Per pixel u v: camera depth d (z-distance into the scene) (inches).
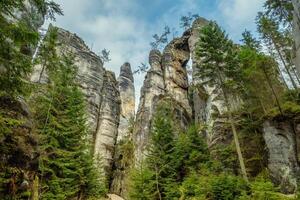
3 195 541.6
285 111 1159.0
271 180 1052.5
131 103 2829.7
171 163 1294.3
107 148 2122.3
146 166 1360.7
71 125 1172.5
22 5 494.0
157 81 2449.6
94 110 2210.9
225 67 1289.4
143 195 1219.2
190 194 1050.1
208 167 1194.6
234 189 892.0
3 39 431.8
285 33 1581.0
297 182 956.0
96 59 2507.4
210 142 1518.2
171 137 1402.6
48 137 1033.5
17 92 502.0
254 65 1214.3
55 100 1191.6
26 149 623.5
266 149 1178.6
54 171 1028.5
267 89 1332.4
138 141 2031.3
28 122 668.1
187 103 2311.8
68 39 2400.3
